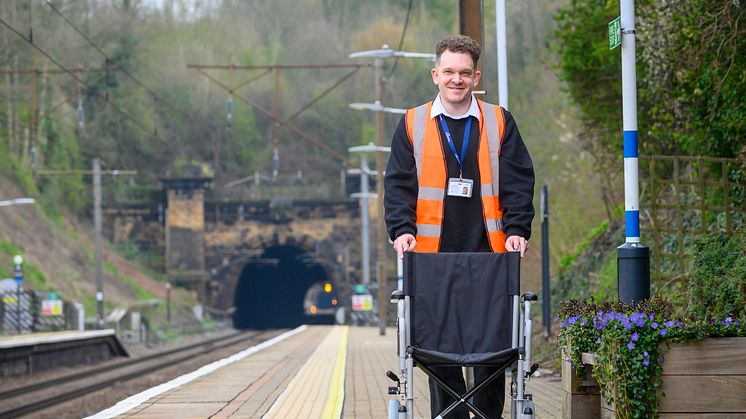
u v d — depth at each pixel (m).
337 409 16.95
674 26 22.89
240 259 106.69
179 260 104.38
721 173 22.95
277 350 40.66
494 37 86.81
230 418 15.95
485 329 8.31
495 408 9.00
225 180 128.88
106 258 98.69
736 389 9.33
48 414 27.92
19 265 69.69
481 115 9.02
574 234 46.31
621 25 12.74
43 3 111.88
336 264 107.81
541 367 24.03
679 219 22.66
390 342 48.50
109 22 119.31
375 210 108.56
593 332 10.60
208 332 99.00
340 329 76.00
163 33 126.75
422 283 8.36
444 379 8.92
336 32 138.12
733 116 20.80
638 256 11.99
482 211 8.91
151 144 121.25
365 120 133.00
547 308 27.17
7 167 94.69
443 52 8.93
